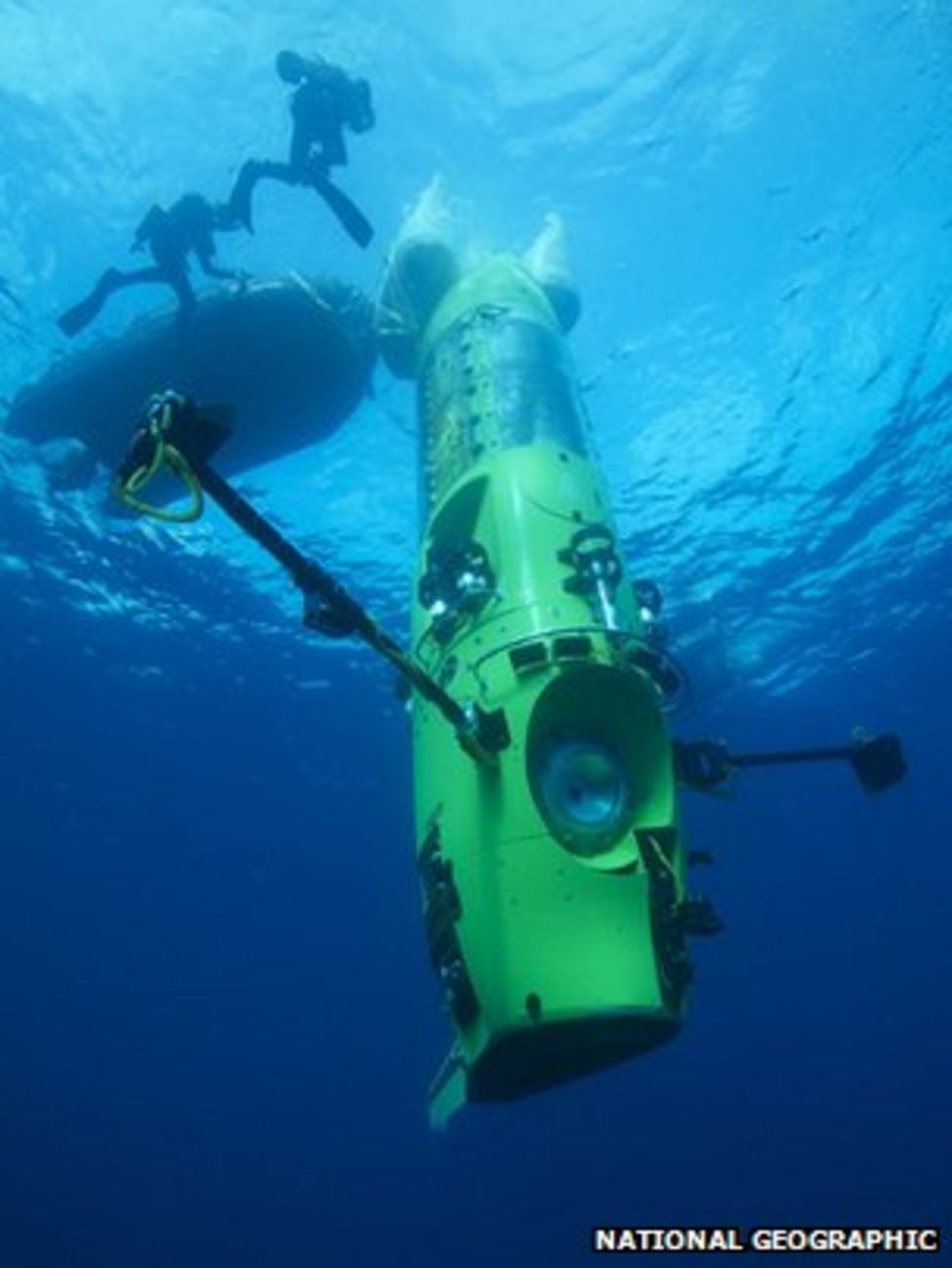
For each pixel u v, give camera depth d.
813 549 18.00
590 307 14.93
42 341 13.94
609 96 14.46
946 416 16.17
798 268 14.71
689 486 16.20
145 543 16.48
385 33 13.77
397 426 14.84
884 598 19.73
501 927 4.54
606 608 5.22
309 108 8.83
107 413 11.31
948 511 17.97
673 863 4.78
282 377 10.90
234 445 11.65
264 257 13.78
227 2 13.30
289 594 17.64
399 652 4.24
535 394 6.98
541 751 4.89
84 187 13.43
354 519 15.70
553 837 4.64
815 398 15.58
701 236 14.70
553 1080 4.98
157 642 18.19
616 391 15.28
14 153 13.10
